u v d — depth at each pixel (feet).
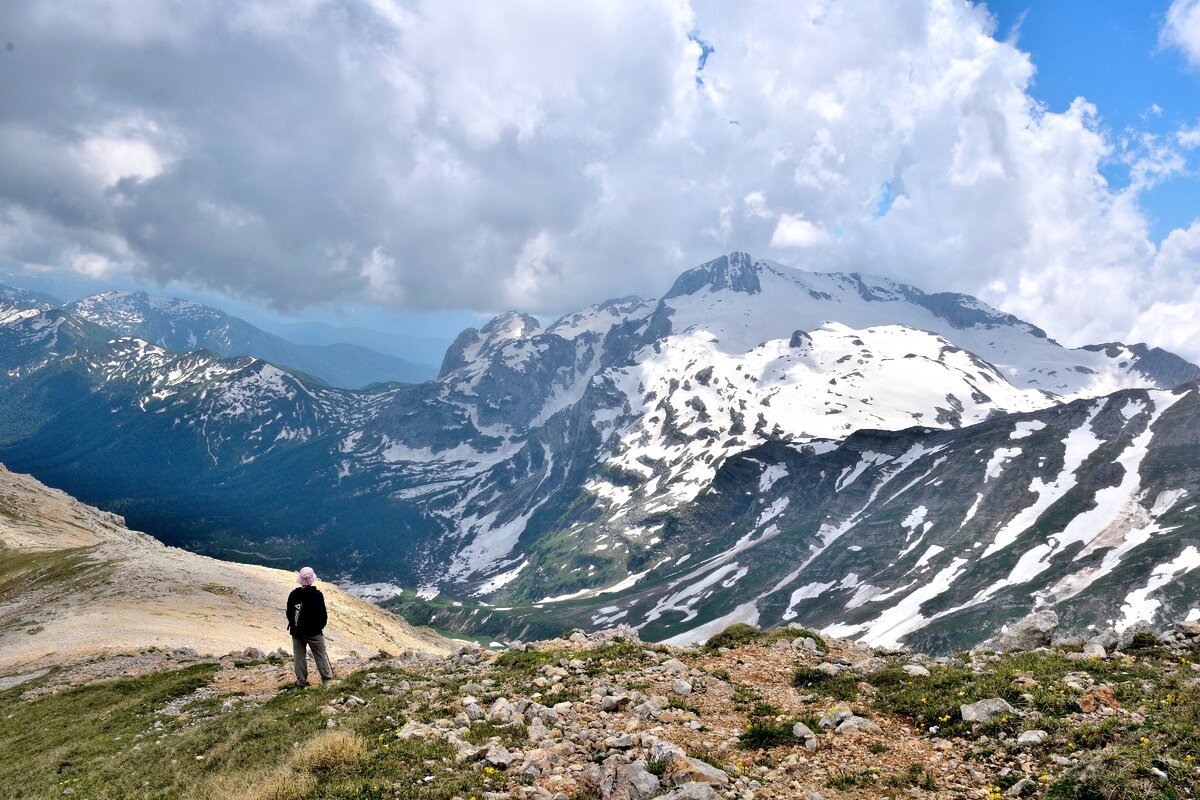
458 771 45.09
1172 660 60.39
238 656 125.90
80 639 150.82
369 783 42.75
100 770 63.21
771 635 85.40
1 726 93.86
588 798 41.16
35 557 290.97
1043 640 75.31
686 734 51.75
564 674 70.85
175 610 196.34
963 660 71.36
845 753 48.03
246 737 60.75
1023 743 46.47
